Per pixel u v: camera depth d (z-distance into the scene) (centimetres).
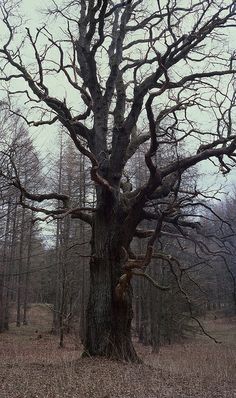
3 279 3512
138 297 3447
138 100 1456
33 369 1192
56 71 1520
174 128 1575
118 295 1338
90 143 1528
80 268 3247
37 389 938
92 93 1549
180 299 2778
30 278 4759
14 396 876
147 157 1269
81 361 1296
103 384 1002
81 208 1397
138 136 1658
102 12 1430
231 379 1195
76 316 3716
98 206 1419
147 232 1534
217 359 1777
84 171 2797
